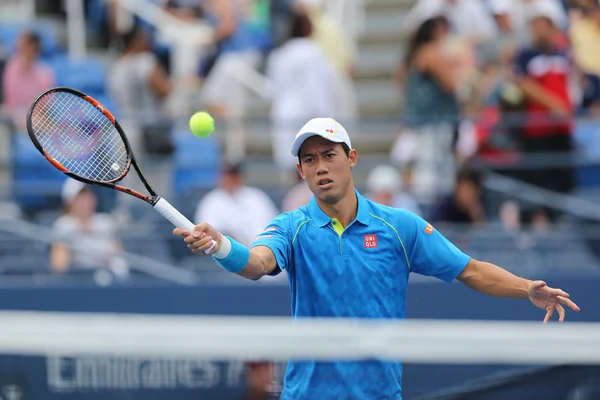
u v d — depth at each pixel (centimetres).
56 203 3188
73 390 2156
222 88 3609
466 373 2009
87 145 1644
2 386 2116
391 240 1427
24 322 1227
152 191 1385
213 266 2955
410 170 3312
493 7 3872
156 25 3997
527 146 3170
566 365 2011
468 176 2997
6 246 2884
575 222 3138
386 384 1403
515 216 3133
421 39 3262
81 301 2569
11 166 3094
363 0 4662
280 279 2756
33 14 4278
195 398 2142
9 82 3394
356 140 3900
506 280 1456
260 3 4234
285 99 3334
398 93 4162
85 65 3675
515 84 3238
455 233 2944
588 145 3416
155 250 2980
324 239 1412
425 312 2581
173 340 1168
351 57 4125
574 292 2620
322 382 1394
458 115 3259
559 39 3278
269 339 1173
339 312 1403
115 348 1169
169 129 3291
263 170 3494
